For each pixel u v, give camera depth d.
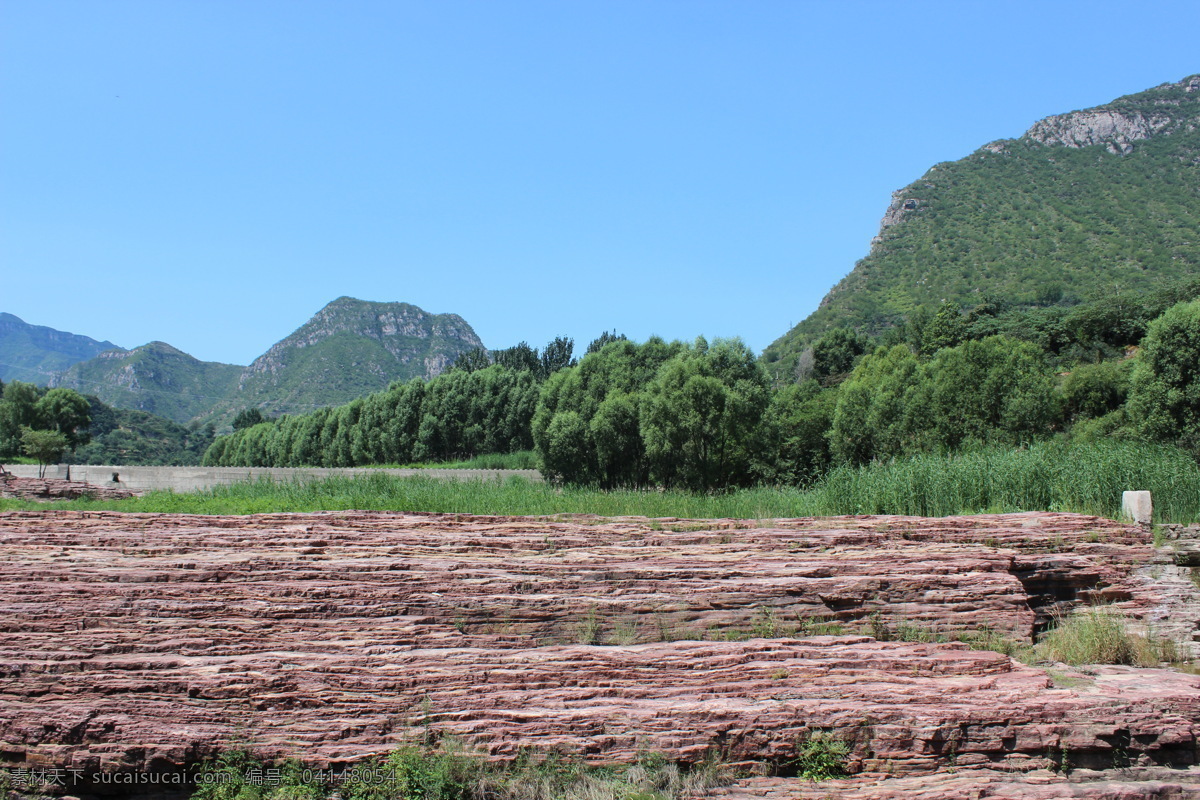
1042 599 11.98
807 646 9.70
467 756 7.96
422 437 44.88
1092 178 136.62
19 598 10.15
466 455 45.12
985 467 16.72
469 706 8.46
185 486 29.66
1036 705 8.49
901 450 28.56
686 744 8.16
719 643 9.85
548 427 28.94
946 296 109.56
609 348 31.61
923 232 137.00
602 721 8.27
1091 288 97.12
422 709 8.37
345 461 50.25
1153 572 12.42
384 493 19.55
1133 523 13.74
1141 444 20.38
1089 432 29.70
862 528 13.21
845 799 7.77
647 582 11.09
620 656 9.30
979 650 9.85
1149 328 28.48
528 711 8.37
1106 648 10.69
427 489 20.88
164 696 8.45
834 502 16.86
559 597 10.56
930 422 28.67
